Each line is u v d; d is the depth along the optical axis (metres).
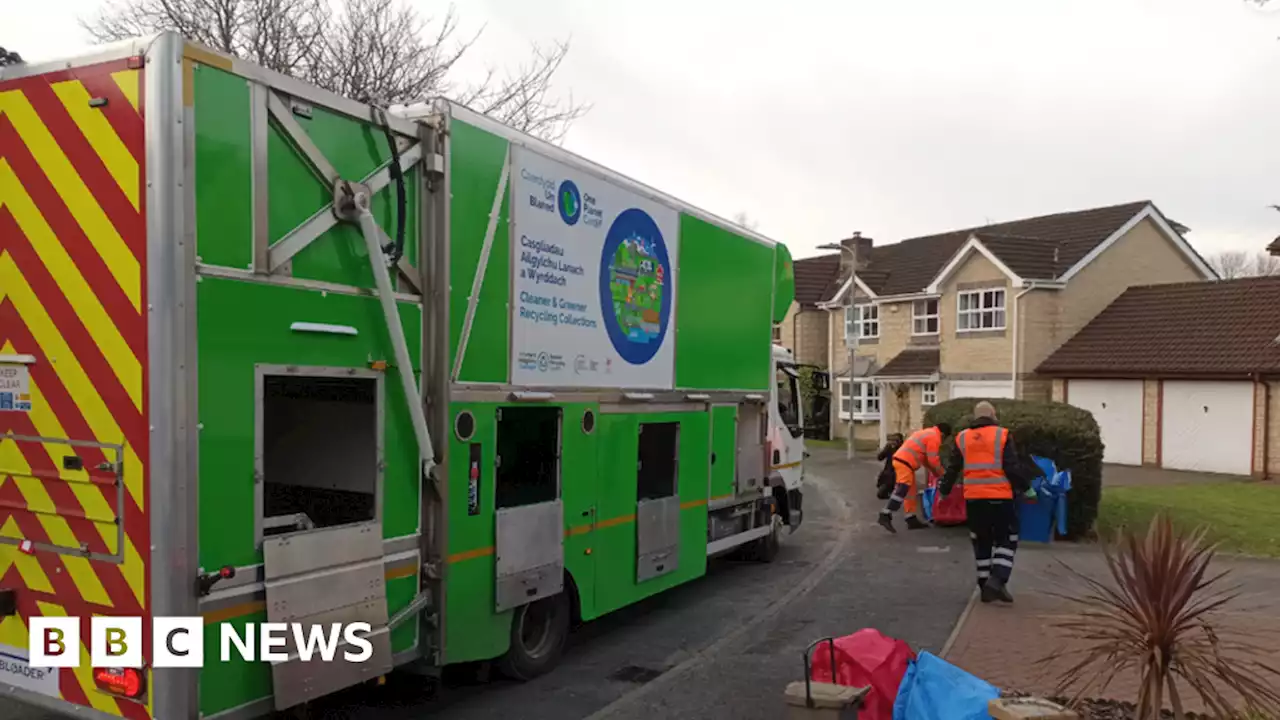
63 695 3.88
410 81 13.28
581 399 6.11
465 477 5.02
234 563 3.73
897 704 4.38
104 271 3.66
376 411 4.42
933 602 8.41
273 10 12.34
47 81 3.78
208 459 3.62
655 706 5.56
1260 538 11.93
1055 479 11.40
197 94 3.59
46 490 3.88
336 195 4.18
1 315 3.95
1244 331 24.52
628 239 6.68
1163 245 30.00
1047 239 30.20
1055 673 5.91
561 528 5.89
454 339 4.90
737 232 8.65
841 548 11.59
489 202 5.17
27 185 3.85
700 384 7.92
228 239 3.70
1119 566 5.04
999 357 28.31
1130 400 25.86
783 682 6.03
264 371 3.84
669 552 7.34
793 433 10.97
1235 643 4.88
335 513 4.57
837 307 36.16
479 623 5.17
